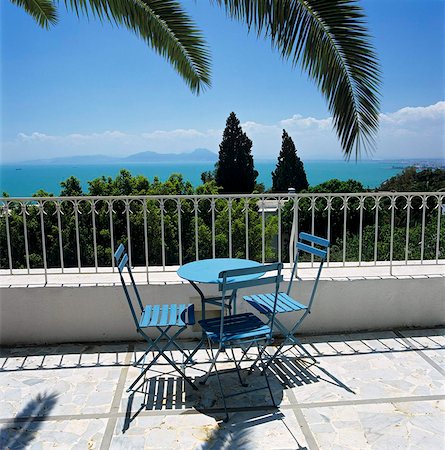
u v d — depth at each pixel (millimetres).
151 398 2951
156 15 4441
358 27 3340
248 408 2814
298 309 3238
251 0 3303
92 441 2475
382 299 4039
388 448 2377
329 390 3023
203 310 3455
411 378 3176
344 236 4266
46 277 3869
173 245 11086
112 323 3875
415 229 7039
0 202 3859
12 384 3150
